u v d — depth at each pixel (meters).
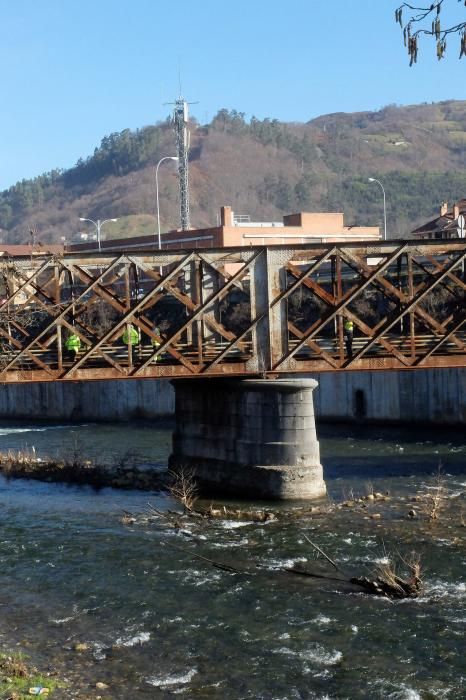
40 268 29.52
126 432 58.50
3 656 17.53
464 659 17.23
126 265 29.72
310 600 20.73
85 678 16.56
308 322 64.25
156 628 19.23
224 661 17.38
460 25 11.06
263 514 29.20
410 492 33.00
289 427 31.59
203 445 34.56
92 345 29.48
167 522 29.00
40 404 70.25
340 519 28.55
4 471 39.78
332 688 16.12
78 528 28.56
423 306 56.69
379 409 55.72
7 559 25.02
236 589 21.70
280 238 84.12
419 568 21.53
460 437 49.25
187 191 93.25
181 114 92.62
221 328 30.30
